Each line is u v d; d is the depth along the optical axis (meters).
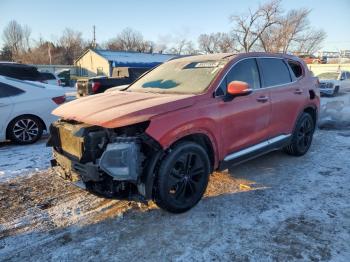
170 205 3.51
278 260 2.86
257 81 4.63
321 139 7.05
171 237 3.23
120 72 14.85
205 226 3.41
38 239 3.22
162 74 4.83
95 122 3.27
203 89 3.94
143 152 3.36
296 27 53.38
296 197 4.07
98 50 51.66
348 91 19.75
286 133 5.21
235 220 3.52
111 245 3.11
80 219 3.59
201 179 3.81
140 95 4.02
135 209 3.78
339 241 3.12
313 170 5.04
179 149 3.48
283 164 5.34
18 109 6.62
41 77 15.08
